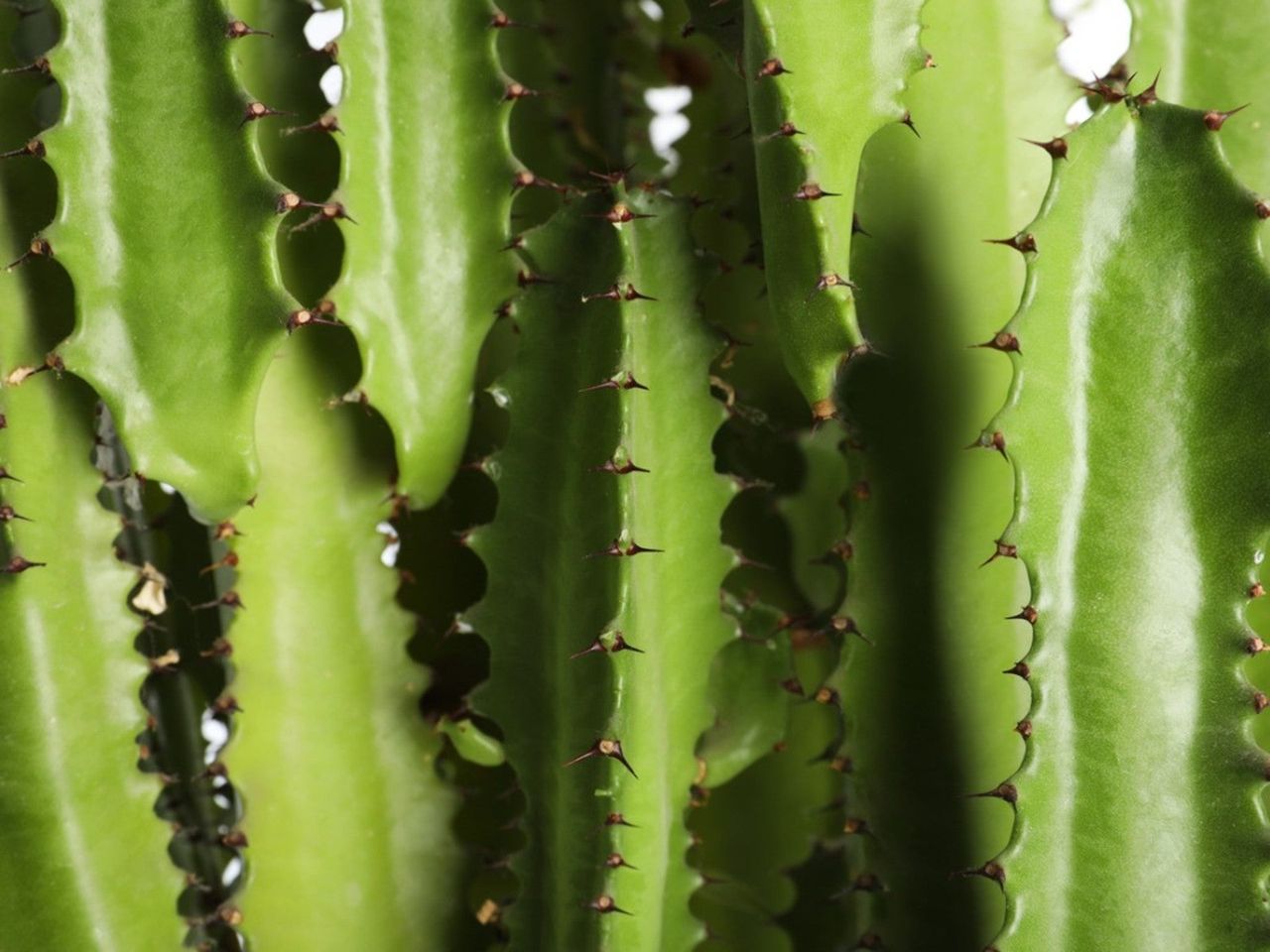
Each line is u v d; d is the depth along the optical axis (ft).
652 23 1.76
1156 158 1.50
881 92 1.51
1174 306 1.50
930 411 1.59
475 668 1.65
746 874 1.72
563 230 1.57
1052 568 1.49
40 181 1.56
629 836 1.54
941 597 1.59
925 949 1.59
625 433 1.51
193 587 1.65
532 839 1.58
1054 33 1.62
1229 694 1.49
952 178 1.60
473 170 1.59
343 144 1.54
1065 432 1.49
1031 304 1.48
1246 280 1.49
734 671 1.67
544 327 1.56
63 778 1.54
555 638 1.56
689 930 1.63
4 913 1.54
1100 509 1.50
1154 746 1.49
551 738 1.57
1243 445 1.49
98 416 1.57
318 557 1.60
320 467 1.60
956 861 1.58
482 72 1.58
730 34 1.59
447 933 1.61
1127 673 1.49
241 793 1.58
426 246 1.58
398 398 1.57
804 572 1.71
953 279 1.60
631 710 1.52
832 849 1.71
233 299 1.51
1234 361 1.50
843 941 1.70
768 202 1.50
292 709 1.59
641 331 1.54
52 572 1.54
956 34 1.60
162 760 1.65
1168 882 1.49
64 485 1.55
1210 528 1.50
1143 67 1.64
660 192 1.57
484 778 1.65
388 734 1.61
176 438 1.52
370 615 1.61
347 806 1.60
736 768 1.66
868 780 1.60
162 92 1.51
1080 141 1.50
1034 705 1.48
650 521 1.55
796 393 1.70
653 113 1.81
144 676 1.57
